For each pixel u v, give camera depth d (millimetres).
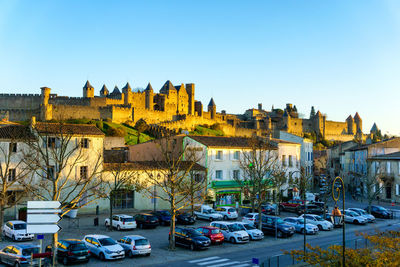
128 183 43062
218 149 56000
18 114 120250
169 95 176125
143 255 28844
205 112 187250
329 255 20500
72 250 25375
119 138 76188
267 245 33438
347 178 86500
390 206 61812
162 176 50281
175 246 32844
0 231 31672
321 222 42125
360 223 45719
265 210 49875
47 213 16234
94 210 45750
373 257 23203
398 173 63906
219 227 36062
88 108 125625
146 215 40188
